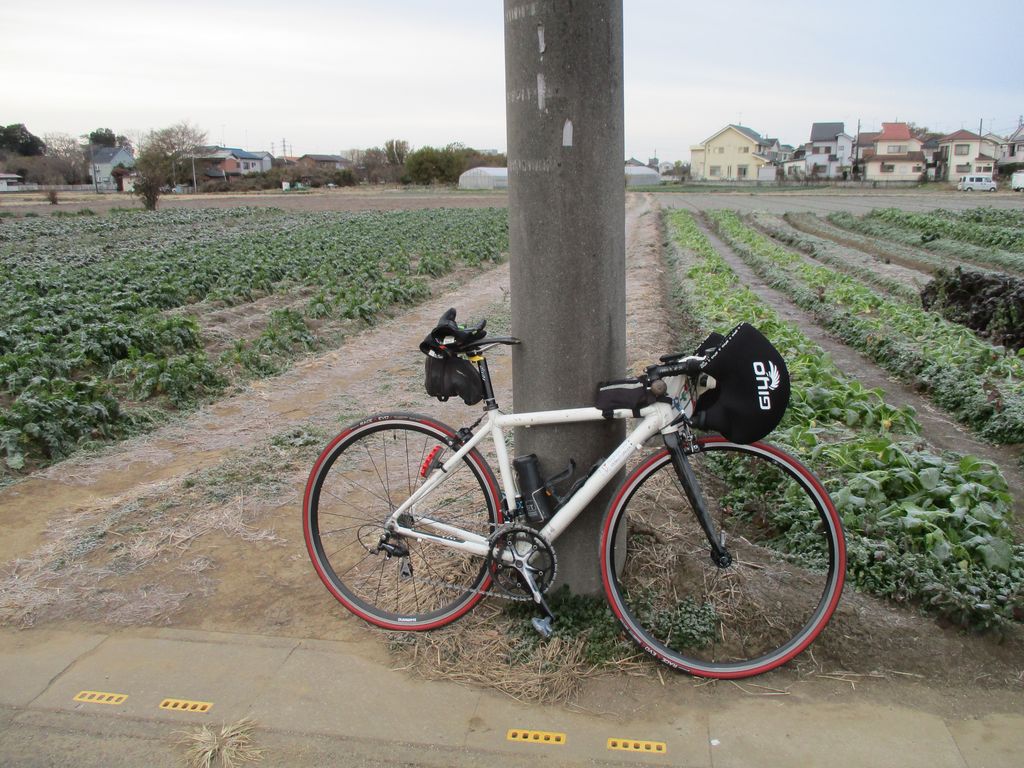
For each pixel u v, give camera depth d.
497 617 3.22
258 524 4.27
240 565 3.81
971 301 10.69
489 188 88.31
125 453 5.58
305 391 7.38
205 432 6.09
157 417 6.41
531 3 2.69
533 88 2.76
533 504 2.98
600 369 3.03
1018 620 3.13
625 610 2.96
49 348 7.89
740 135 103.56
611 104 2.81
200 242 23.59
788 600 3.23
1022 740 2.53
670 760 2.46
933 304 11.59
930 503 3.97
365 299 12.11
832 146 103.81
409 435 5.78
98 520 4.35
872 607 3.22
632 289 13.45
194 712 2.72
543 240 2.89
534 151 2.82
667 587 3.30
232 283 13.55
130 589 3.59
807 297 13.12
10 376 6.83
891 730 2.58
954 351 8.25
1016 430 6.05
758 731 2.58
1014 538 4.11
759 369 2.64
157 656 3.06
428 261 16.97
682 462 2.85
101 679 2.91
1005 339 9.54
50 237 28.88
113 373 7.39
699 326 10.29
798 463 2.86
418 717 2.68
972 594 3.20
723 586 3.29
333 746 2.55
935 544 3.52
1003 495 4.09
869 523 3.72
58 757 2.52
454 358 3.02
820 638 3.02
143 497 4.61
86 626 3.29
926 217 30.50
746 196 62.47
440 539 3.14
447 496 4.37
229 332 10.07
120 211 47.41
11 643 3.17
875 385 8.17
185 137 86.88
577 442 3.04
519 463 3.00
